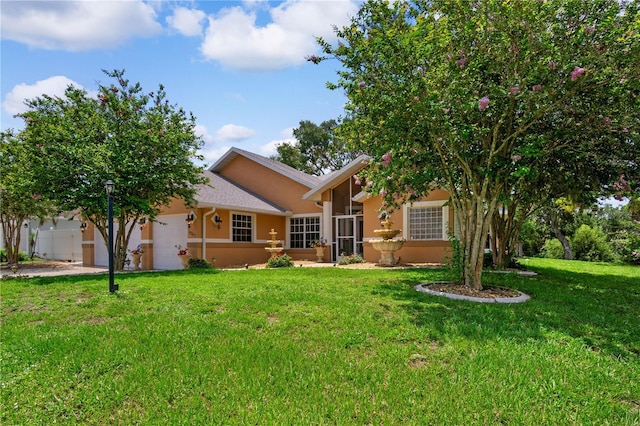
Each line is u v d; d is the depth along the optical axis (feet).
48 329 17.47
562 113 25.32
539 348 14.96
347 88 24.45
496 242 44.04
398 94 22.44
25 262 66.69
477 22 22.22
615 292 27.63
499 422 10.02
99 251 61.21
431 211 47.98
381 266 44.88
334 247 58.95
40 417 10.28
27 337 16.17
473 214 27.09
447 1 22.98
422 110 22.21
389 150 26.05
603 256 69.97
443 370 12.87
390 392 11.40
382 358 13.85
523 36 21.12
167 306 21.09
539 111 21.95
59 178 35.86
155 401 11.02
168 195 43.60
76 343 15.34
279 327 17.26
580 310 21.29
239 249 55.47
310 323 17.92
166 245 54.13
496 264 42.78
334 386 11.83
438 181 30.25
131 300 22.65
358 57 23.29
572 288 29.01
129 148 39.19
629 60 20.45
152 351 14.47
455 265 30.32
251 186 68.08
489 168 24.76
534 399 11.12
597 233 74.02
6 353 14.43
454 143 25.13
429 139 25.72
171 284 28.19
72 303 22.40
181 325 17.60
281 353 14.21
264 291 25.16
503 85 23.11
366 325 17.42
